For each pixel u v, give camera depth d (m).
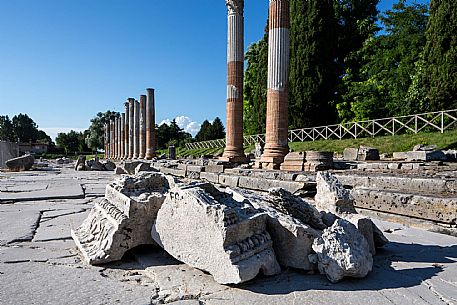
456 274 3.10
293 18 26.88
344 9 30.05
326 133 23.38
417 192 5.87
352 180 7.47
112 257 3.49
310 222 3.82
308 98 26.03
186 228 3.21
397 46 24.47
